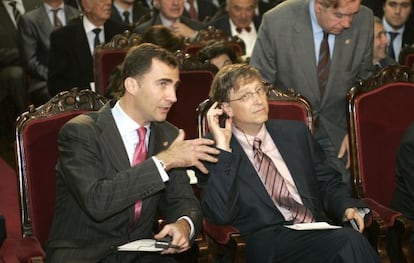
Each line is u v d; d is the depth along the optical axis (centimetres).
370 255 396
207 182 414
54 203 410
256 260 408
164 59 375
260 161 424
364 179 470
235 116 417
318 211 431
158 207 409
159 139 393
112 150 379
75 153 374
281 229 412
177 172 400
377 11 848
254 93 412
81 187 367
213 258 412
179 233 369
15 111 834
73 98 420
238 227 419
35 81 825
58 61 748
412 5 858
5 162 755
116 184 366
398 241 424
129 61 378
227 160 412
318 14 483
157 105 377
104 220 375
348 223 425
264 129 433
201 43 706
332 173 441
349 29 504
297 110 461
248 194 417
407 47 700
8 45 862
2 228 367
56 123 414
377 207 441
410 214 449
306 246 399
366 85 475
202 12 974
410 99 478
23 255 378
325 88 504
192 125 549
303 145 438
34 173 407
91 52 752
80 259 373
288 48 502
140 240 376
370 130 472
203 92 550
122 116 386
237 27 857
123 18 905
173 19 816
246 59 677
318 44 502
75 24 755
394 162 475
